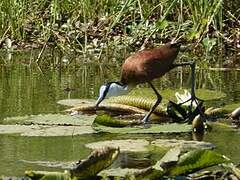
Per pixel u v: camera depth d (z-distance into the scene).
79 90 12.91
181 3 18.78
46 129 9.50
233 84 13.66
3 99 11.96
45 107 11.27
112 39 19.70
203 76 14.72
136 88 12.91
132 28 19.53
